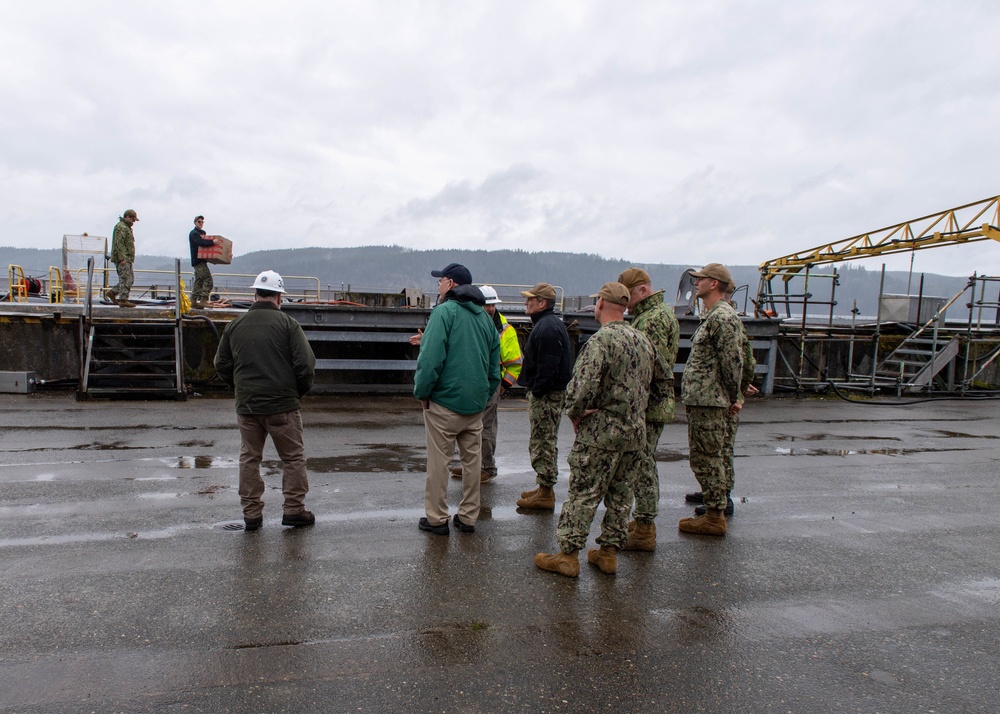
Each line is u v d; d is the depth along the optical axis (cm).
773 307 1917
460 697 303
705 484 538
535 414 584
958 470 823
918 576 468
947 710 305
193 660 326
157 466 703
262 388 495
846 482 744
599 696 307
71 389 1251
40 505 563
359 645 345
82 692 297
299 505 524
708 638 366
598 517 585
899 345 1752
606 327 439
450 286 530
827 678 329
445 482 515
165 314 1330
